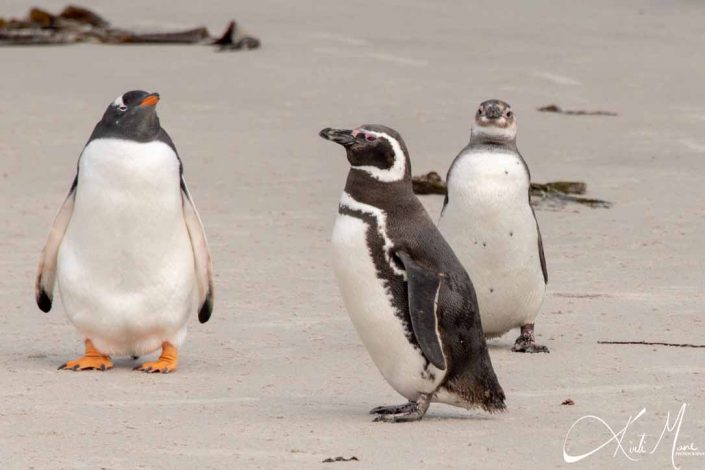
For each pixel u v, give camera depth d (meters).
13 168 30.59
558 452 11.96
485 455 11.87
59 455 11.86
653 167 30.50
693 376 15.12
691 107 38.56
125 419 13.28
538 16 61.66
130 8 65.19
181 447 12.14
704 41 52.69
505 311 17.42
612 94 40.91
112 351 16.12
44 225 25.25
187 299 16.06
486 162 17.08
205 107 38.81
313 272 21.62
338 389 14.86
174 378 15.45
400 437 12.55
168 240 15.73
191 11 64.12
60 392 14.58
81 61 48.09
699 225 24.89
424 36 54.69
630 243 23.61
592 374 15.37
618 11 63.38
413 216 13.34
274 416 13.46
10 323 18.48
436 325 12.95
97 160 15.46
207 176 29.86
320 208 26.92
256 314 18.88
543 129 35.28
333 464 11.55
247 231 24.72
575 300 19.69
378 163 13.25
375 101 39.81
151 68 46.44
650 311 18.86
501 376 15.46
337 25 58.38
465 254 17.25
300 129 35.62
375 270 13.17
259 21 60.09
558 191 27.53
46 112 37.56
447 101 39.81
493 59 48.31
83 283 15.74
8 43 53.22
